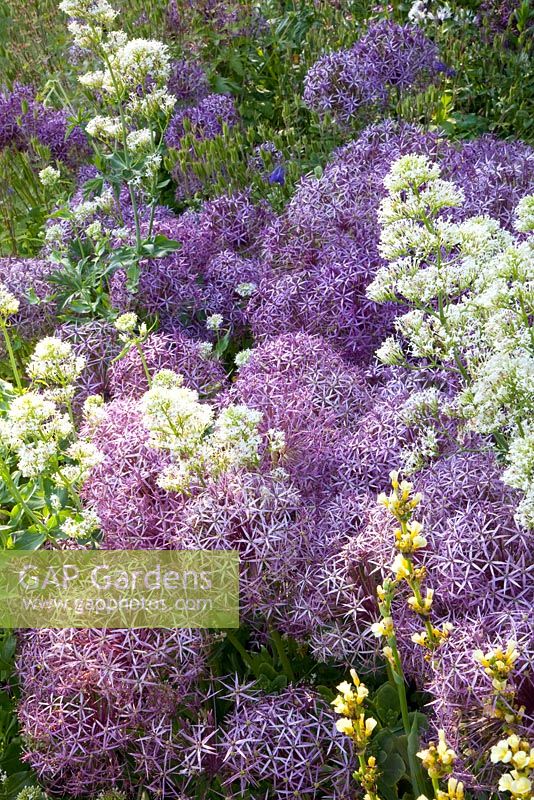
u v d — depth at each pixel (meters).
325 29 7.27
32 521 3.69
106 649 2.90
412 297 3.00
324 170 5.43
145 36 7.17
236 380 4.41
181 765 2.79
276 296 4.52
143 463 3.35
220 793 2.80
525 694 2.42
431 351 3.03
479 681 2.44
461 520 2.77
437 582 2.81
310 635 3.05
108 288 5.31
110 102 4.90
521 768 1.75
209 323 4.67
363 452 3.41
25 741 3.05
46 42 7.72
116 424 3.64
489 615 2.58
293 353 3.93
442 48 6.70
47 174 5.50
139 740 2.82
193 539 2.85
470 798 2.55
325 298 4.32
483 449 2.98
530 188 4.69
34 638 3.16
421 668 2.77
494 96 6.57
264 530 2.83
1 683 3.45
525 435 2.52
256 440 2.94
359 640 2.88
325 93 5.91
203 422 2.96
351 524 3.13
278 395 3.64
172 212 5.88
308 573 2.98
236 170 5.80
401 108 5.75
